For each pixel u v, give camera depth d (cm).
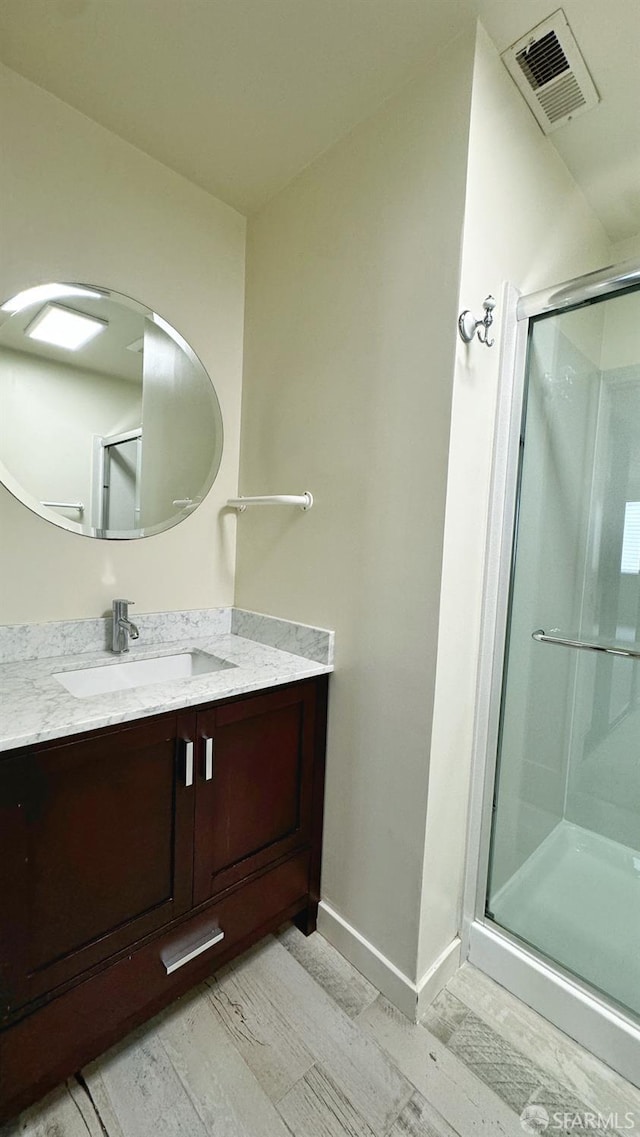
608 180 150
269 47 111
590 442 165
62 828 92
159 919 108
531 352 134
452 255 107
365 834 130
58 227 130
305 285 147
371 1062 108
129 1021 106
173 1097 100
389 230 121
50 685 112
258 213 167
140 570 155
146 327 150
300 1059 108
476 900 137
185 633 166
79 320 136
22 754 86
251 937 129
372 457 126
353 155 131
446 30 105
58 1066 95
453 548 114
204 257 161
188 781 110
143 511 154
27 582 132
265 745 127
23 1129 93
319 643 140
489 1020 119
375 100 123
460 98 105
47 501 134
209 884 117
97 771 96
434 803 118
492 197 113
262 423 165
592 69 113
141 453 152
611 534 166
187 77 119
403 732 120
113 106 128
